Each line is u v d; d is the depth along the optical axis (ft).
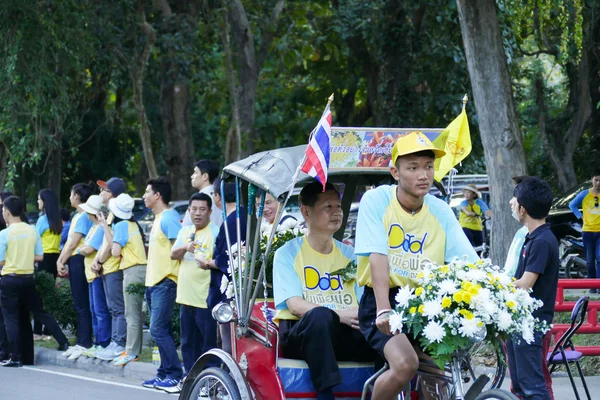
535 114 108.06
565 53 48.70
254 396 21.90
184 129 87.92
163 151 121.60
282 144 117.29
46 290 48.78
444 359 18.61
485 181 77.77
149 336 47.29
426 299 18.58
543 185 23.76
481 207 65.72
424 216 20.13
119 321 41.11
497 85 44.98
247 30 84.48
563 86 114.73
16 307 42.98
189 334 34.47
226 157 82.94
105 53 81.56
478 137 86.89
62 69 74.64
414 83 86.17
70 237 43.47
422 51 85.46
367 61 99.04
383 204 20.04
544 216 23.79
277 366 21.53
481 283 18.76
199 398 23.53
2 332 44.55
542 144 96.07
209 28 89.40
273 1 90.58
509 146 44.80
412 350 19.19
